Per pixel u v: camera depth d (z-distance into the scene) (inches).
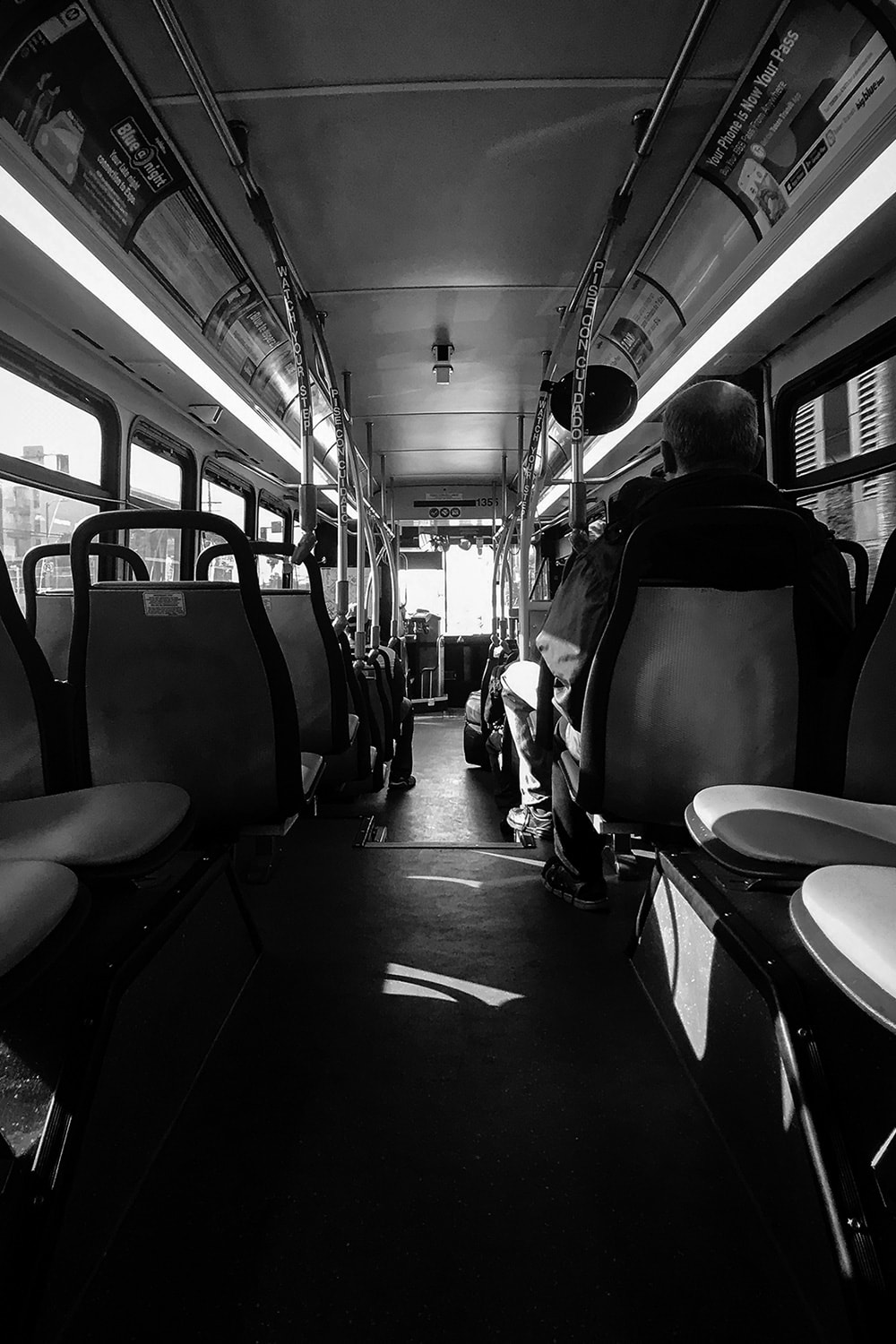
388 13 84.7
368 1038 71.7
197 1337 40.9
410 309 165.2
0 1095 48.7
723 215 120.8
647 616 66.9
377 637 208.1
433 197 122.1
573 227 131.6
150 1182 52.4
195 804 73.8
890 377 122.0
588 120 103.7
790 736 67.6
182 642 69.4
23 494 137.1
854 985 33.6
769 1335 40.8
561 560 208.8
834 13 85.0
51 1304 39.4
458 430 265.9
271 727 72.9
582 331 121.3
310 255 140.6
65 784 62.8
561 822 102.3
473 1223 48.9
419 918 103.1
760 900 70.2
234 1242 47.3
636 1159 55.0
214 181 118.3
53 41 86.4
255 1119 59.5
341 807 180.5
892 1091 48.0
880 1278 35.8
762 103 100.1
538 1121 59.4
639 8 85.2
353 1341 40.6
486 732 210.1
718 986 58.8
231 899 81.3
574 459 121.9
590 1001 79.0
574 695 76.7
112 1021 49.4
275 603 105.2
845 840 48.5
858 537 131.9
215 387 179.6
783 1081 46.0
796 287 126.4
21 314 132.7
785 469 154.0
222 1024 73.1
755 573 64.4
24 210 104.1
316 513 121.6
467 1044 70.7
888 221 107.1
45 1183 40.8
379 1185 52.4
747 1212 49.8
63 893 40.2
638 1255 46.2
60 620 125.2
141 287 128.5
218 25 86.0
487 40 89.4
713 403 72.9
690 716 68.2
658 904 77.6
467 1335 40.9
